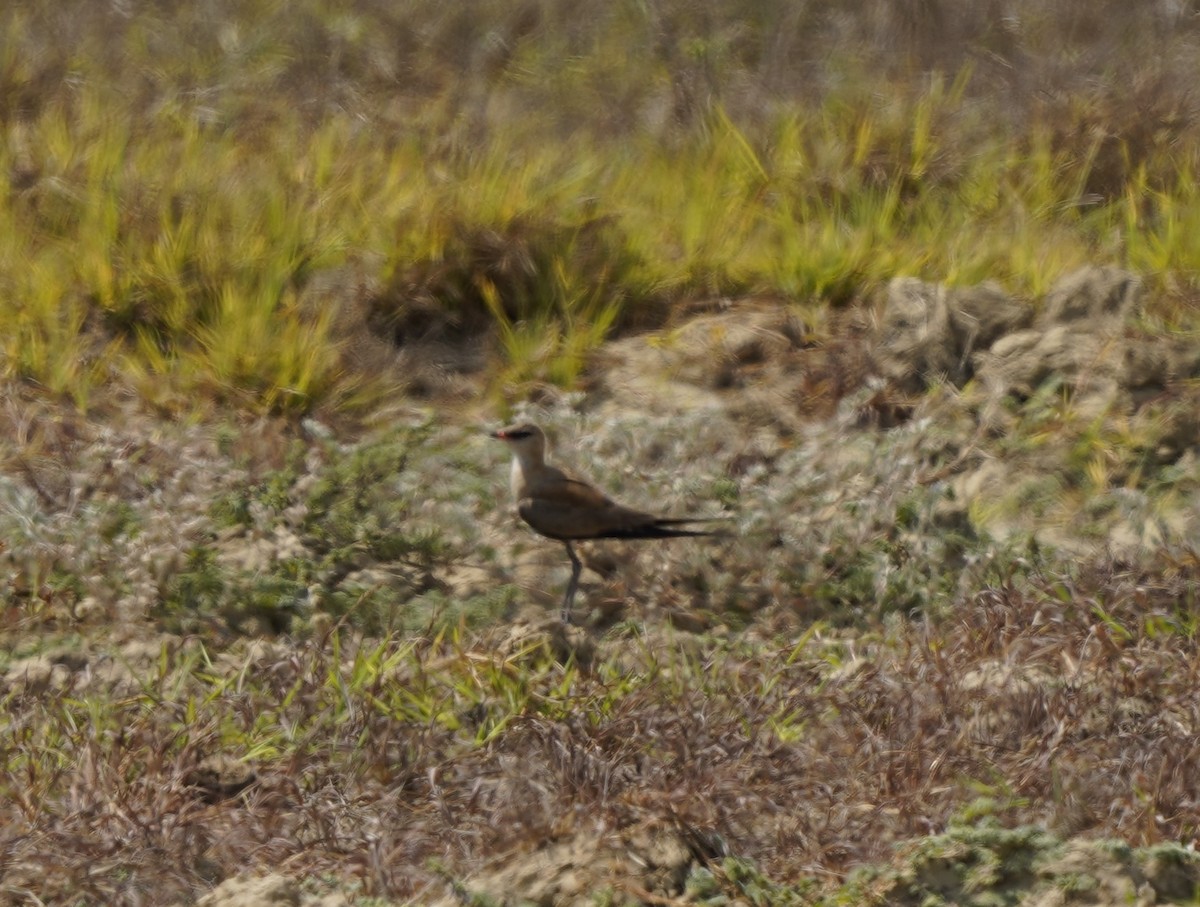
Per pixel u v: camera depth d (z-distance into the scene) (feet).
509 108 104.42
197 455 67.15
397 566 63.31
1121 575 62.03
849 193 92.12
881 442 70.13
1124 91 103.40
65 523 61.26
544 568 63.77
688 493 66.33
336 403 73.56
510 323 81.10
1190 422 72.54
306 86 105.70
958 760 50.14
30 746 51.03
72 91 100.63
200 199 83.61
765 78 107.86
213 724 51.31
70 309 76.69
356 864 45.01
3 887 44.04
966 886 43.65
